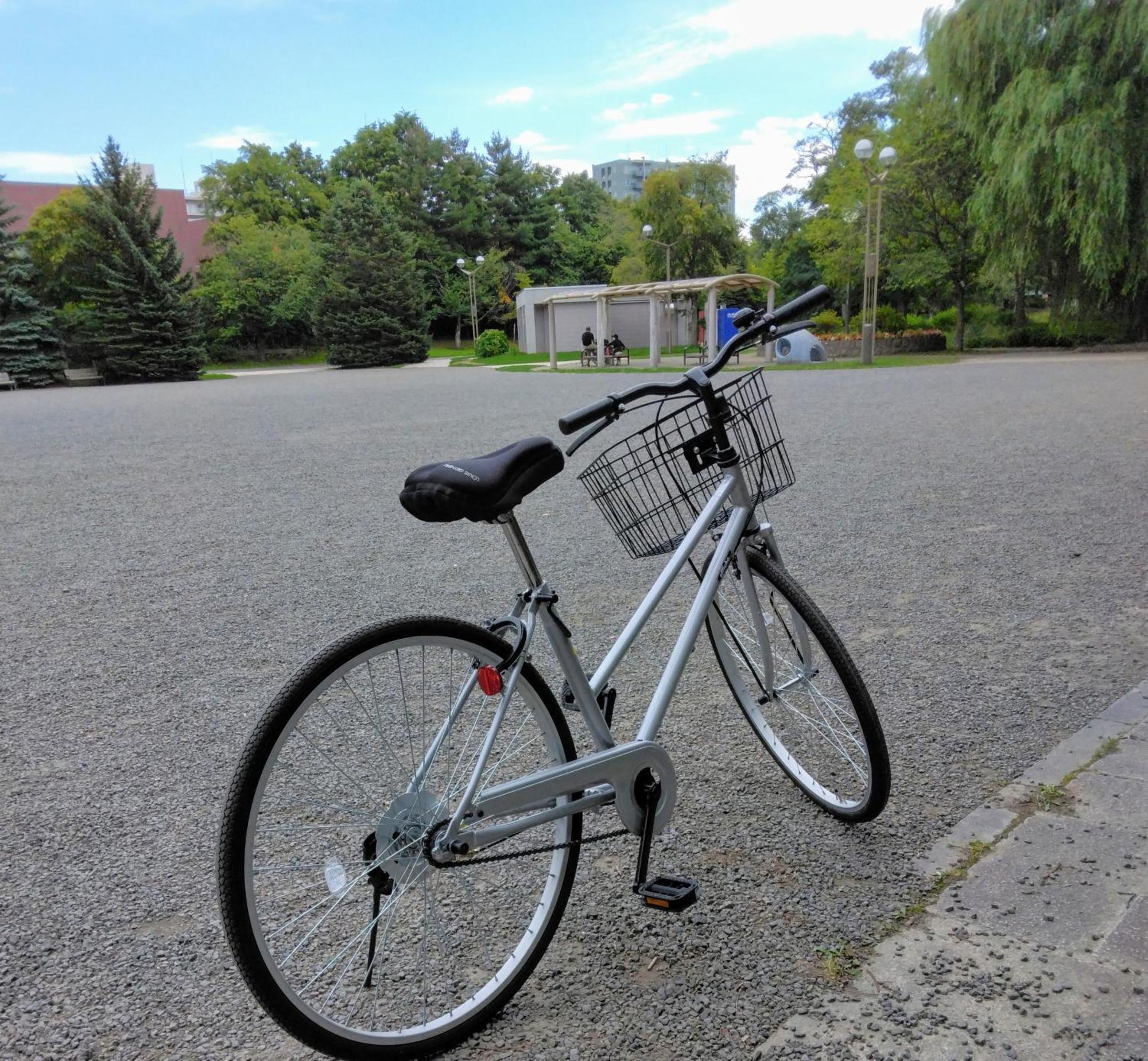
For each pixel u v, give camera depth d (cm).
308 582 516
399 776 195
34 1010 193
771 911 218
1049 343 2903
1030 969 193
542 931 195
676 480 222
